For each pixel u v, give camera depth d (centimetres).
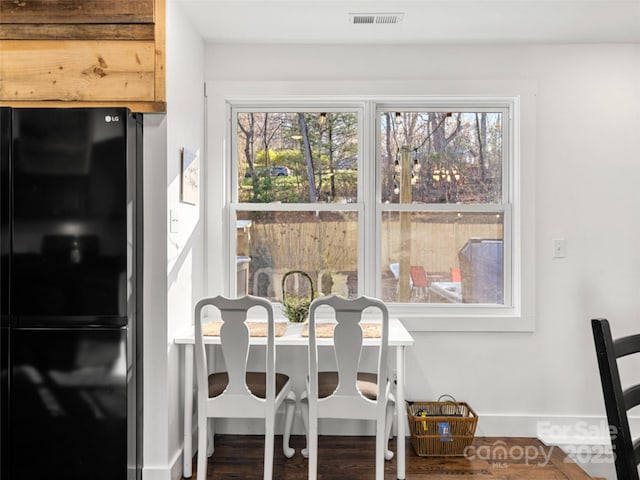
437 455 283
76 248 219
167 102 242
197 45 295
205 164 312
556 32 292
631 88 308
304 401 278
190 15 272
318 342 252
